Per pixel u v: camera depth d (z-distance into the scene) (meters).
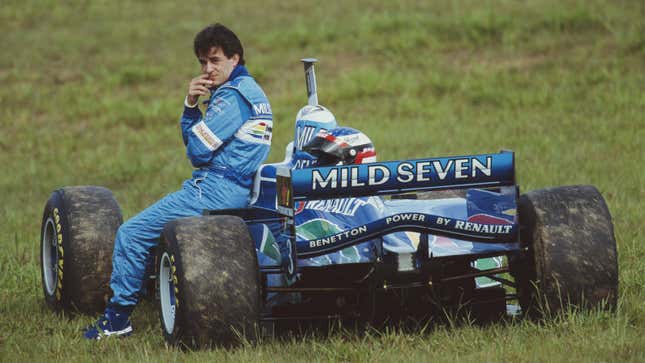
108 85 71.31
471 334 20.09
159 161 50.81
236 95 22.30
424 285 20.27
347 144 21.91
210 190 22.25
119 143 56.94
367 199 20.73
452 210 20.75
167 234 20.14
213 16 90.31
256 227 21.52
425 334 20.88
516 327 20.36
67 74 75.50
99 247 24.56
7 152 56.66
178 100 65.75
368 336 20.23
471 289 21.86
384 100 61.25
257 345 19.59
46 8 97.38
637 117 49.91
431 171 19.62
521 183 37.84
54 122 63.78
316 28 80.44
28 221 38.19
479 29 72.81
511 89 59.28
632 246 27.47
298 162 22.36
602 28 69.25
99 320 22.67
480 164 19.83
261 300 21.23
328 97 62.28
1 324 24.12
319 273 21.42
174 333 19.91
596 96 54.75
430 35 73.69
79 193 25.42
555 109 54.19
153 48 81.44
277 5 92.31
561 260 19.88
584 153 43.28
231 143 22.34
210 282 19.33
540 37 69.62
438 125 53.19
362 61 71.69
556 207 20.38
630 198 34.38
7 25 92.50
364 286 20.91
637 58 61.72
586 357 17.83
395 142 49.00
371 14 83.00
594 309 20.03
